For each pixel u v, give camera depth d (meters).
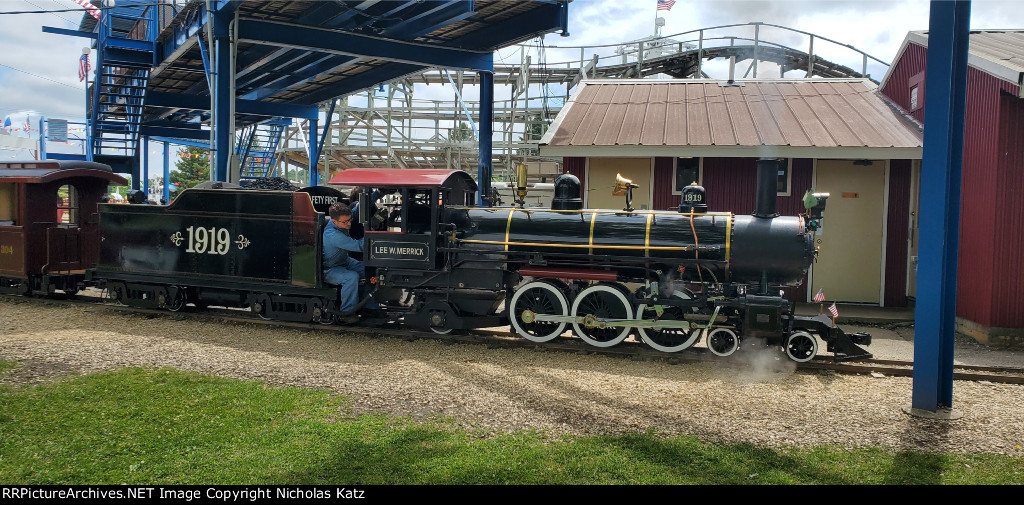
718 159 11.62
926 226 5.59
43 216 10.93
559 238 8.03
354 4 12.15
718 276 7.84
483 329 9.32
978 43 10.91
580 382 6.47
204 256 9.55
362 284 9.02
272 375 6.41
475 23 13.76
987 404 6.02
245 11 12.66
